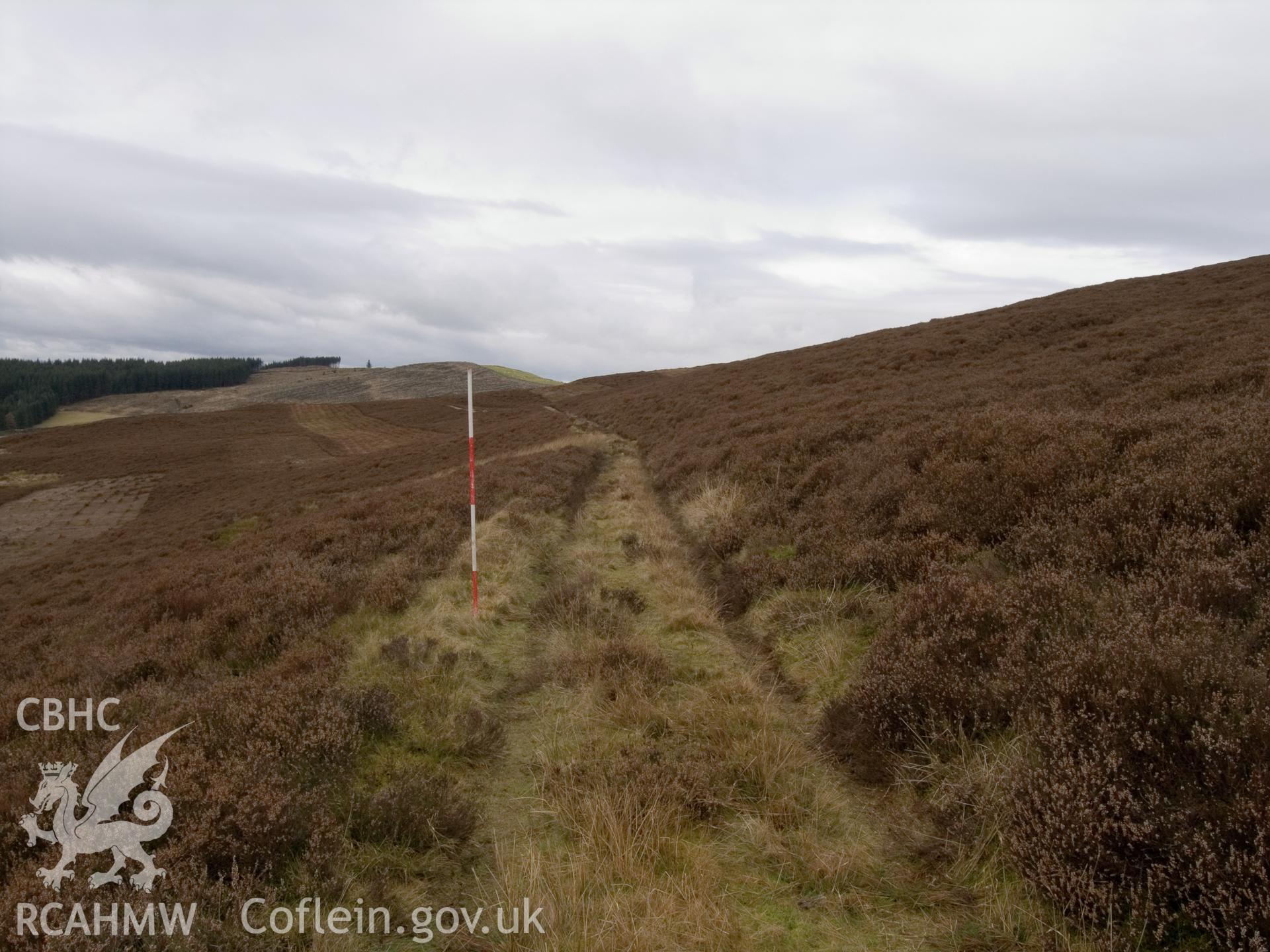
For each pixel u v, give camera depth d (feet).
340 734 14.03
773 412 69.26
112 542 94.73
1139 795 9.87
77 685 19.88
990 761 12.45
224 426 241.55
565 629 23.27
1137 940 8.55
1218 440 20.70
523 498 44.60
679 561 31.40
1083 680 11.98
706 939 9.55
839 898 10.46
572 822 12.57
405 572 28.35
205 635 22.67
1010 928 9.38
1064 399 42.70
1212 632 12.03
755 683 18.30
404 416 251.19
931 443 31.86
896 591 21.17
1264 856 8.05
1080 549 17.52
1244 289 90.27
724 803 12.89
